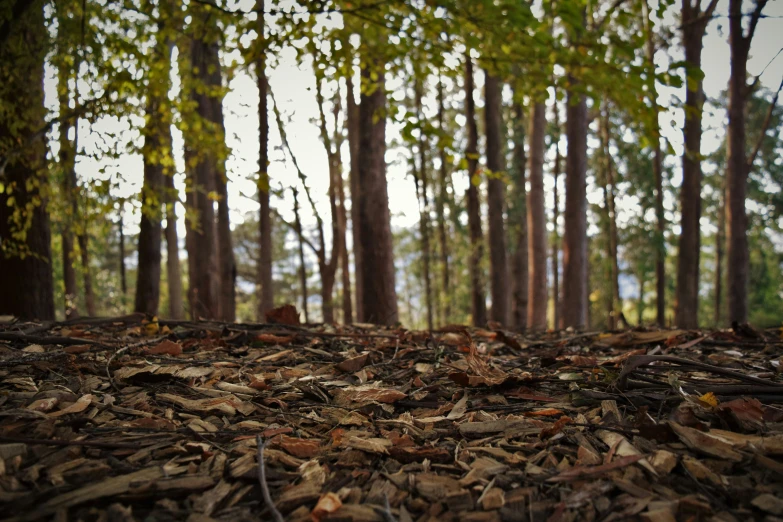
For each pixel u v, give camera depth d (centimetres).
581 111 1237
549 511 139
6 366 278
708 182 2616
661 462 158
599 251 2272
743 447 166
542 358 322
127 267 3428
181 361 313
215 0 396
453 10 345
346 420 214
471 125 1390
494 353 379
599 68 350
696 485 149
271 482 158
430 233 2227
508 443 185
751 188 2381
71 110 531
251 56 380
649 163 1955
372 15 377
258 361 328
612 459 166
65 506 138
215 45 634
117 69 472
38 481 153
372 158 835
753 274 2611
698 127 1353
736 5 1171
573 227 1241
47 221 660
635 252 2153
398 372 304
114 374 275
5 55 541
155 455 175
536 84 402
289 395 249
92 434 191
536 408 225
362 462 172
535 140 1465
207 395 247
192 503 145
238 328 431
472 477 158
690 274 1357
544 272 1448
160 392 248
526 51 366
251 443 185
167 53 514
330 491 152
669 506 136
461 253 1953
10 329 396
